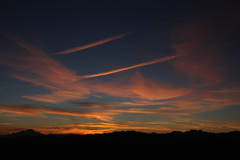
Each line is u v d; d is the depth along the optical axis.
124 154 63.06
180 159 55.28
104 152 66.50
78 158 58.75
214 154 60.28
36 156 61.88
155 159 56.16
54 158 59.19
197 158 55.88
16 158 59.56
